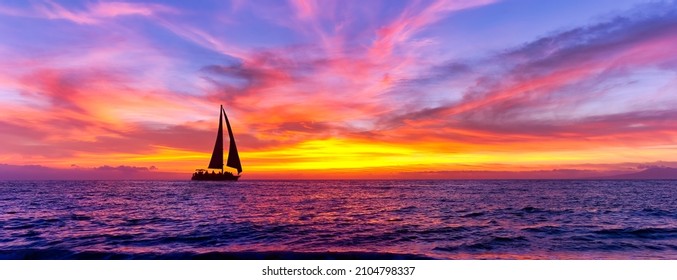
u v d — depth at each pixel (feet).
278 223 70.95
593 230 61.21
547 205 108.68
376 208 102.58
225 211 94.79
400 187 287.69
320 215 85.51
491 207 103.55
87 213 88.07
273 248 48.16
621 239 54.03
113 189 234.17
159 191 208.95
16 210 94.12
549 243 51.37
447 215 84.23
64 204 113.70
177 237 55.62
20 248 47.37
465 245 50.19
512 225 67.41
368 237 56.18
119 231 60.85
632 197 145.69
